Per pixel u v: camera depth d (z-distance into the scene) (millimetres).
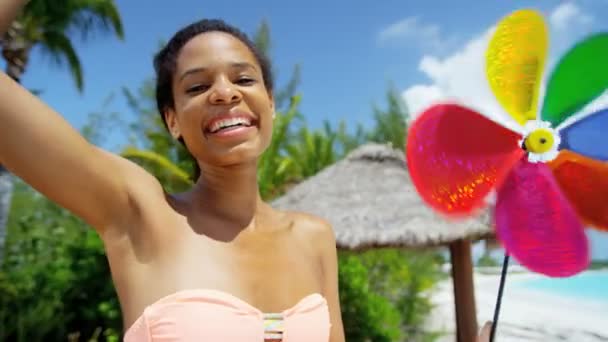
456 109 2104
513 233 2053
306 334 1462
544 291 17188
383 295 11492
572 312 14047
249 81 1609
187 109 1554
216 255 1463
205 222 1521
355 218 6609
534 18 2215
